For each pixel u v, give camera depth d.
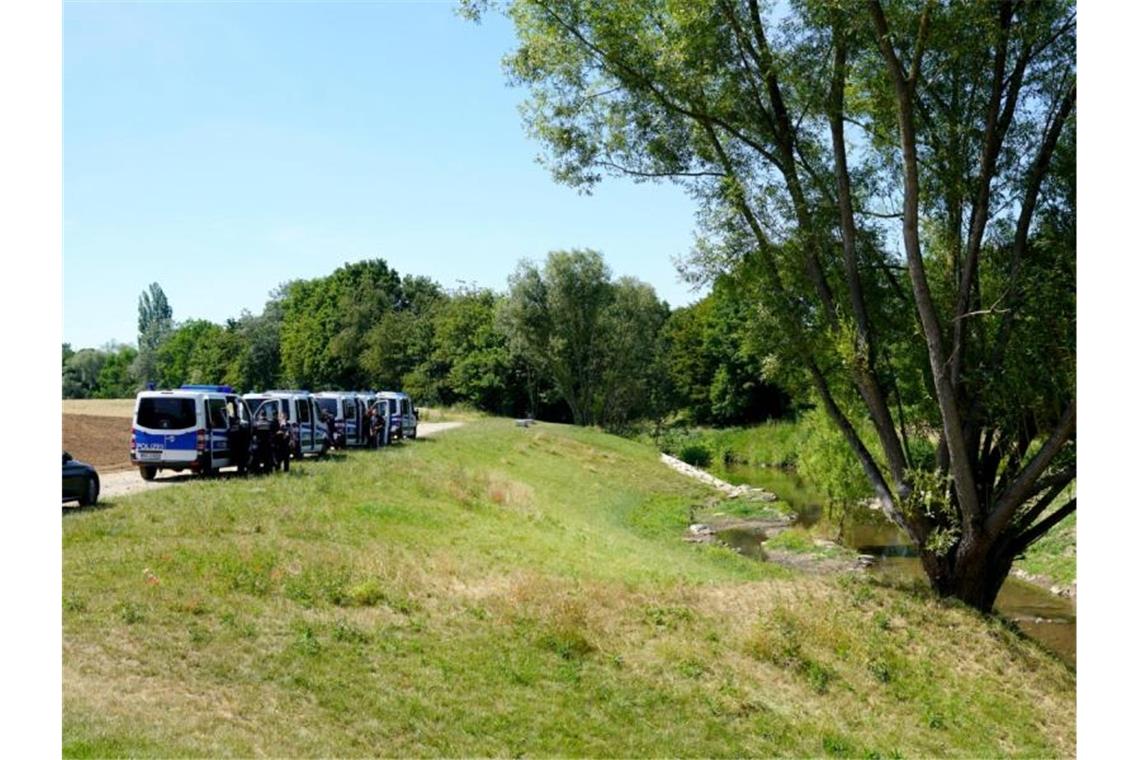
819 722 13.68
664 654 14.88
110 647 11.42
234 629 12.71
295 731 10.35
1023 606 26.02
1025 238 19.50
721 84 19.31
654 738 12.19
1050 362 18.58
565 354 79.50
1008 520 18.70
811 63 19.25
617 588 18.02
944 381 18.36
